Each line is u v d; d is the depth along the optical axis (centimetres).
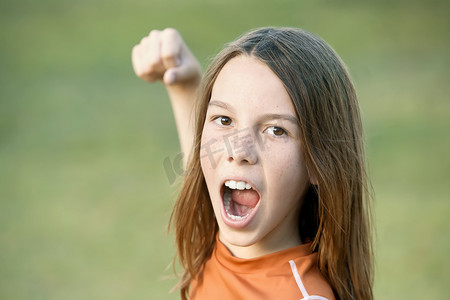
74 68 923
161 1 1253
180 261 169
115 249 454
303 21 1098
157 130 701
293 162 136
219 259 156
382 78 826
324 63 144
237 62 140
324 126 141
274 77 135
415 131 659
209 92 149
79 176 588
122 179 576
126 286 405
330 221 148
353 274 158
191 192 162
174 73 181
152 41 188
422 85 796
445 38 980
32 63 945
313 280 144
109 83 862
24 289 403
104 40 1046
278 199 136
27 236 475
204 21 1114
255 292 143
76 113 757
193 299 161
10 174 595
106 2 1253
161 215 502
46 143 674
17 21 1144
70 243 465
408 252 434
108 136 687
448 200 507
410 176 559
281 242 149
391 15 1114
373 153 612
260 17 1130
